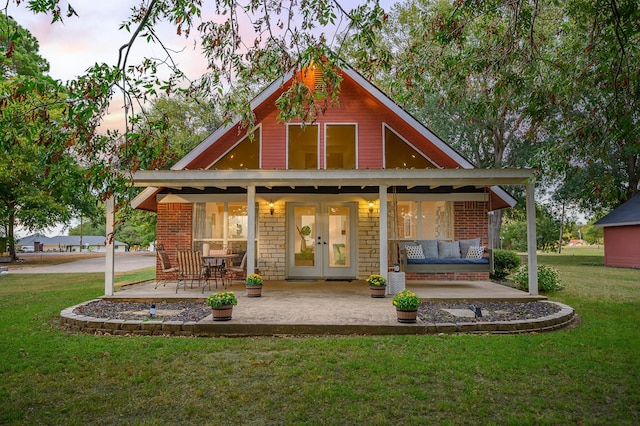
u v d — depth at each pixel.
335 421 3.89
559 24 6.71
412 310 7.04
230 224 13.20
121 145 4.17
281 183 10.17
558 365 5.29
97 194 4.22
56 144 4.02
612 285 13.89
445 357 5.58
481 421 3.89
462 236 12.80
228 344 6.29
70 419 3.96
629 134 5.48
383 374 5.00
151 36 4.50
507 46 6.26
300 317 7.46
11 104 4.29
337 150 12.89
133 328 7.06
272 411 4.11
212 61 5.04
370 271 13.25
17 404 4.27
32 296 11.51
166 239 13.01
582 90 6.21
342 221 13.59
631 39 5.83
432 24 6.31
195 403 4.29
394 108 12.45
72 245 82.62
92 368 5.28
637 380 4.85
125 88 4.21
